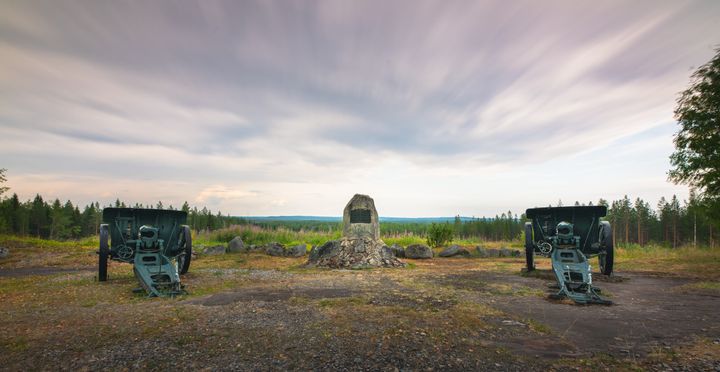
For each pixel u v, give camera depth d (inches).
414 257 595.2
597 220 352.5
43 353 140.9
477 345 151.6
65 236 2753.4
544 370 125.8
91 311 210.1
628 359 135.9
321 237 874.8
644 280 332.5
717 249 592.7
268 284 315.3
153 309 215.3
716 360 133.8
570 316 201.0
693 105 566.9
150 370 125.5
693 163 559.2
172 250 371.2
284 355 139.2
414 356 138.3
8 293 267.4
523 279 344.2
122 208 341.7
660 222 2325.3
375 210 539.8
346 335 163.2
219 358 136.3
